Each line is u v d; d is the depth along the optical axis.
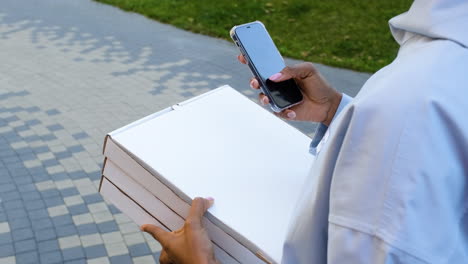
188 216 1.17
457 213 0.78
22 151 4.43
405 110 0.77
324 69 6.46
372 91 0.82
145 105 5.33
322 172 0.87
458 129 0.75
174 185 1.27
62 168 4.21
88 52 6.63
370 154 0.78
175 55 6.58
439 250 0.74
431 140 0.75
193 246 1.10
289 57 6.80
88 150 4.48
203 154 1.40
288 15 8.11
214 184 1.29
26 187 3.96
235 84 5.86
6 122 4.89
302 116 1.57
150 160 1.32
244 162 1.41
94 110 5.19
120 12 8.15
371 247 0.76
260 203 1.26
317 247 0.92
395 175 0.75
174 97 5.52
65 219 3.64
